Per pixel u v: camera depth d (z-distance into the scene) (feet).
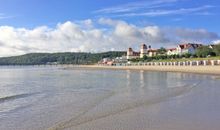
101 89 95.66
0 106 58.34
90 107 54.44
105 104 58.03
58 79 171.42
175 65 293.02
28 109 54.08
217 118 40.50
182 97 65.82
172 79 145.18
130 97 69.46
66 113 48.70
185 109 48.80
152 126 36.76
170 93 76.18
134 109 50.47
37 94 82.79
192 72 222.28
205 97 64.34
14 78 190.70
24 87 112.78
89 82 136.56
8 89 104.32
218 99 60.44
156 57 522.88
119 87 102.42
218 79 132.98
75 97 72.69
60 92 87.81
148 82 127.65
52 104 60.34
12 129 38.04
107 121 40.68
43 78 187.42
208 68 209.97
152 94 75.31
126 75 215.72
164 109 49.49
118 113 46.96
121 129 35.70
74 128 37.09
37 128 38.14
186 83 112.57
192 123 37.78
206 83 107.65
